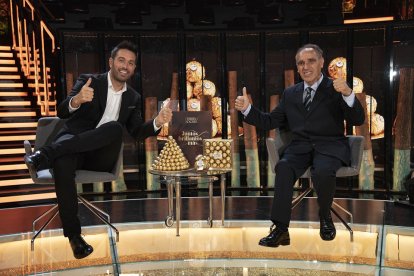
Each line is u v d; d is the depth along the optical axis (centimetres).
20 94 662
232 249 307
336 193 545
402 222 364
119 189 572
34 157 275
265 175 577
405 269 272
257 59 577
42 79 700
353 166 318
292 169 296
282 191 287
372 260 285
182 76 571
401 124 526
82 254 273
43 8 671
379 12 637
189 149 335
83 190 561
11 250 305
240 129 583
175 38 577
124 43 310
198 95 584
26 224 368
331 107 314
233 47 578
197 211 405
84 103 313
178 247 311
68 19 697
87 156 314
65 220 276
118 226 349
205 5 695
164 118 313
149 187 573
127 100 323
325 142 312
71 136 305
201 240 323
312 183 313
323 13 657
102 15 702
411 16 612
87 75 321
